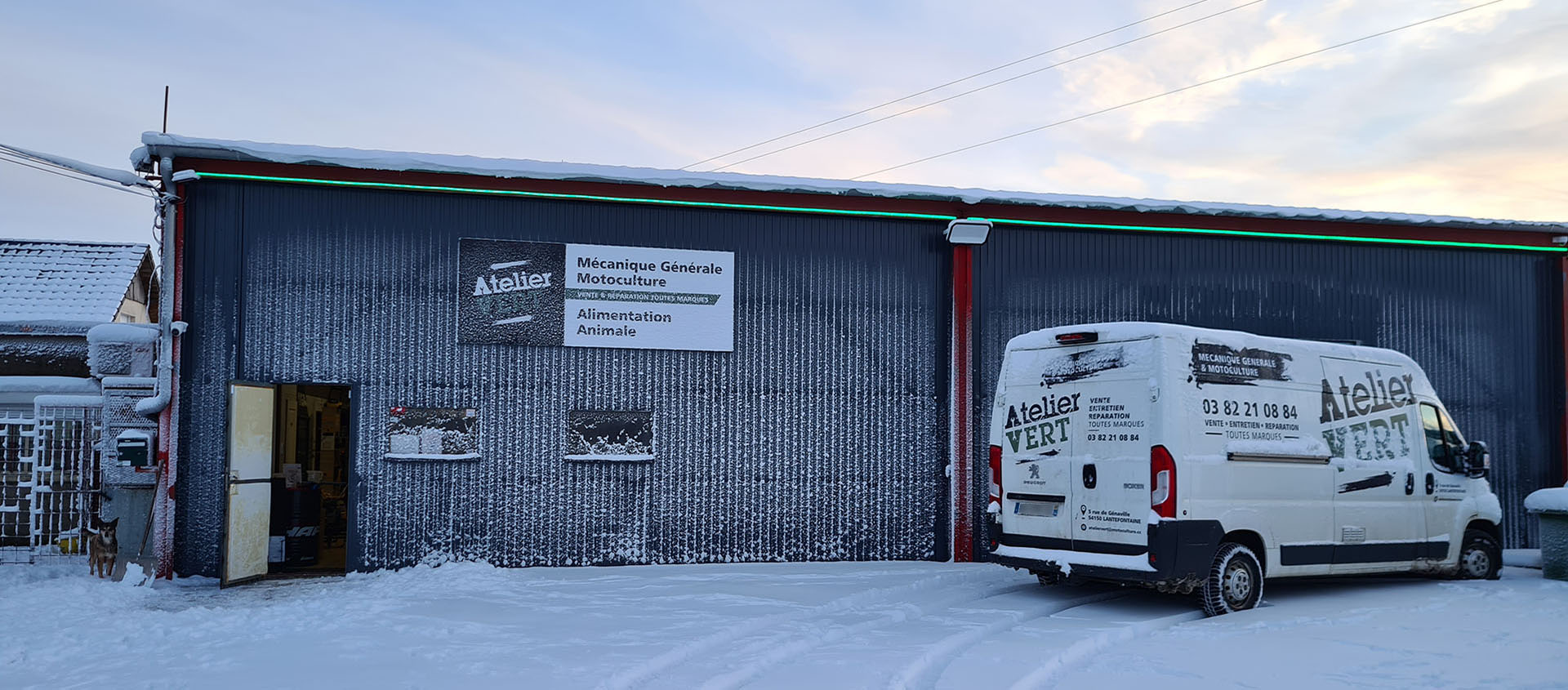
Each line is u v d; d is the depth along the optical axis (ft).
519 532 37.58
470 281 37.65
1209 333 29.17
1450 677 20.99
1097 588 33.63
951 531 40.47
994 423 32.32
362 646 23.68
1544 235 45.91
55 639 24.36
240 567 34.60
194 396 35.63
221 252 36.06
